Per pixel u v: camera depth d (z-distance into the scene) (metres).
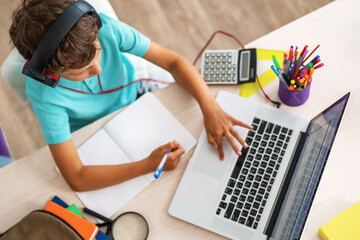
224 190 0.96
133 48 1.10
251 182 0.96
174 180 1.00
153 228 0.95
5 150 1.30
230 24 1.97
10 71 1.04
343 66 1.05
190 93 1.07
